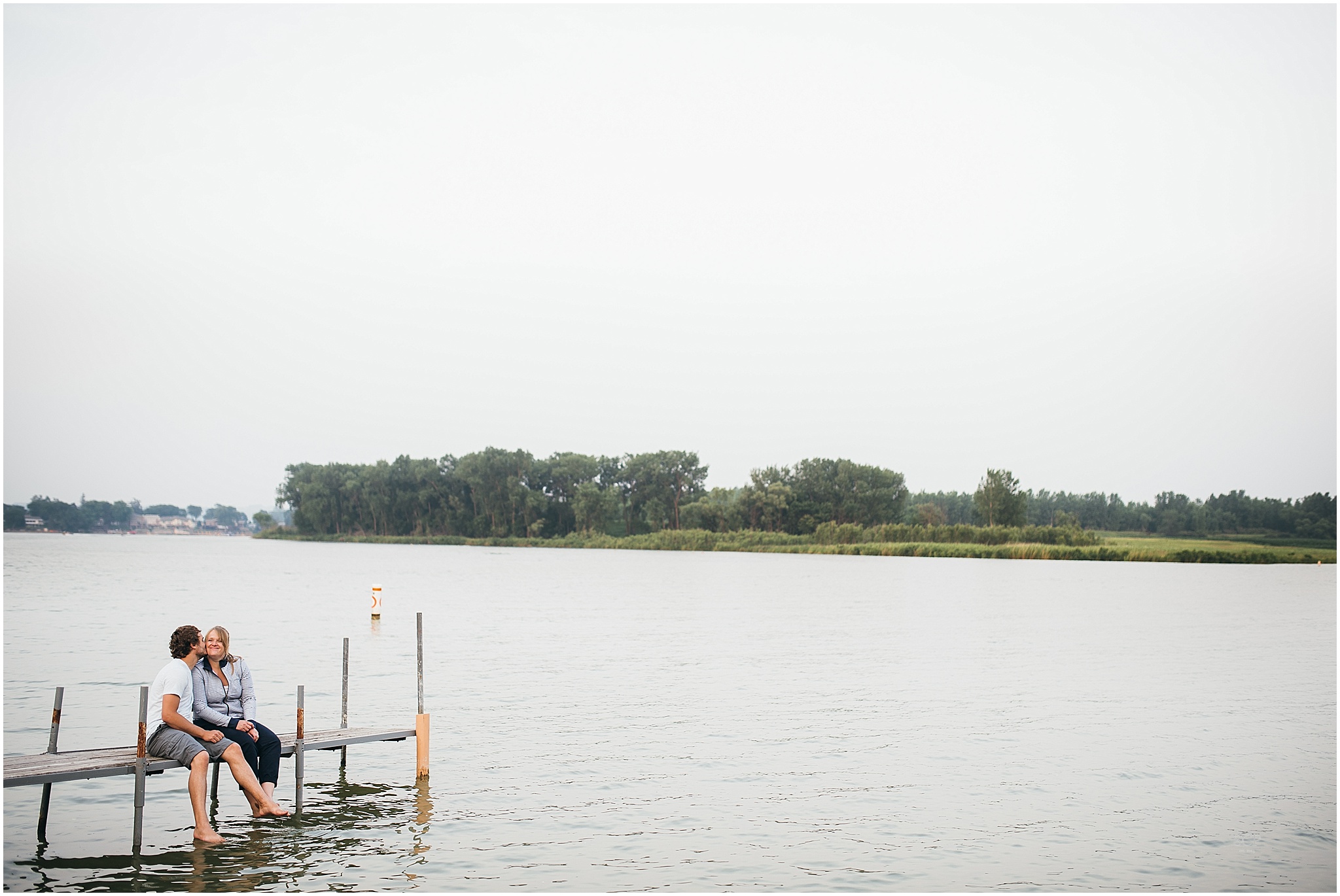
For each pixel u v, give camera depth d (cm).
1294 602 5369
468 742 1714
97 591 5344
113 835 1218
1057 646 3241
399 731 1493
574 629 3700
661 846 1180
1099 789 1443
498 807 1329
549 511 18212
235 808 1333
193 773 1209
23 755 1287
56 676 2362
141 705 1193
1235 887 1074
